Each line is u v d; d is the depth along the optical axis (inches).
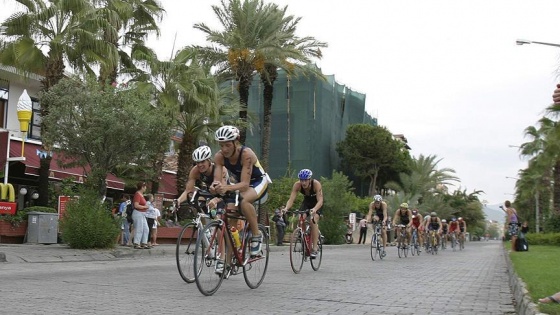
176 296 273.1
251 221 293.7
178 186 1011.3
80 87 664.4
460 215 3395.7
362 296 294.0
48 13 747.4
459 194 3513.8
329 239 1228.5
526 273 368.8
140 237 631.8
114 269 437.4
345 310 244.8
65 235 585.6
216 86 1016.9
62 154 687.1
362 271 463.5
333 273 432.5
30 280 340.2
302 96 2043.6
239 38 1095.0
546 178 2078.0
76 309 231.6
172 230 858.8
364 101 2509.8
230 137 279.0
